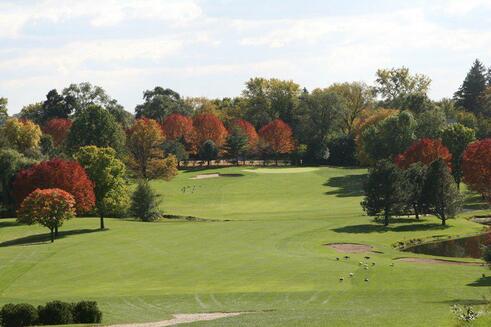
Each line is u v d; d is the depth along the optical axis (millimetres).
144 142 140500
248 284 52094
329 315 34125
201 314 39094
